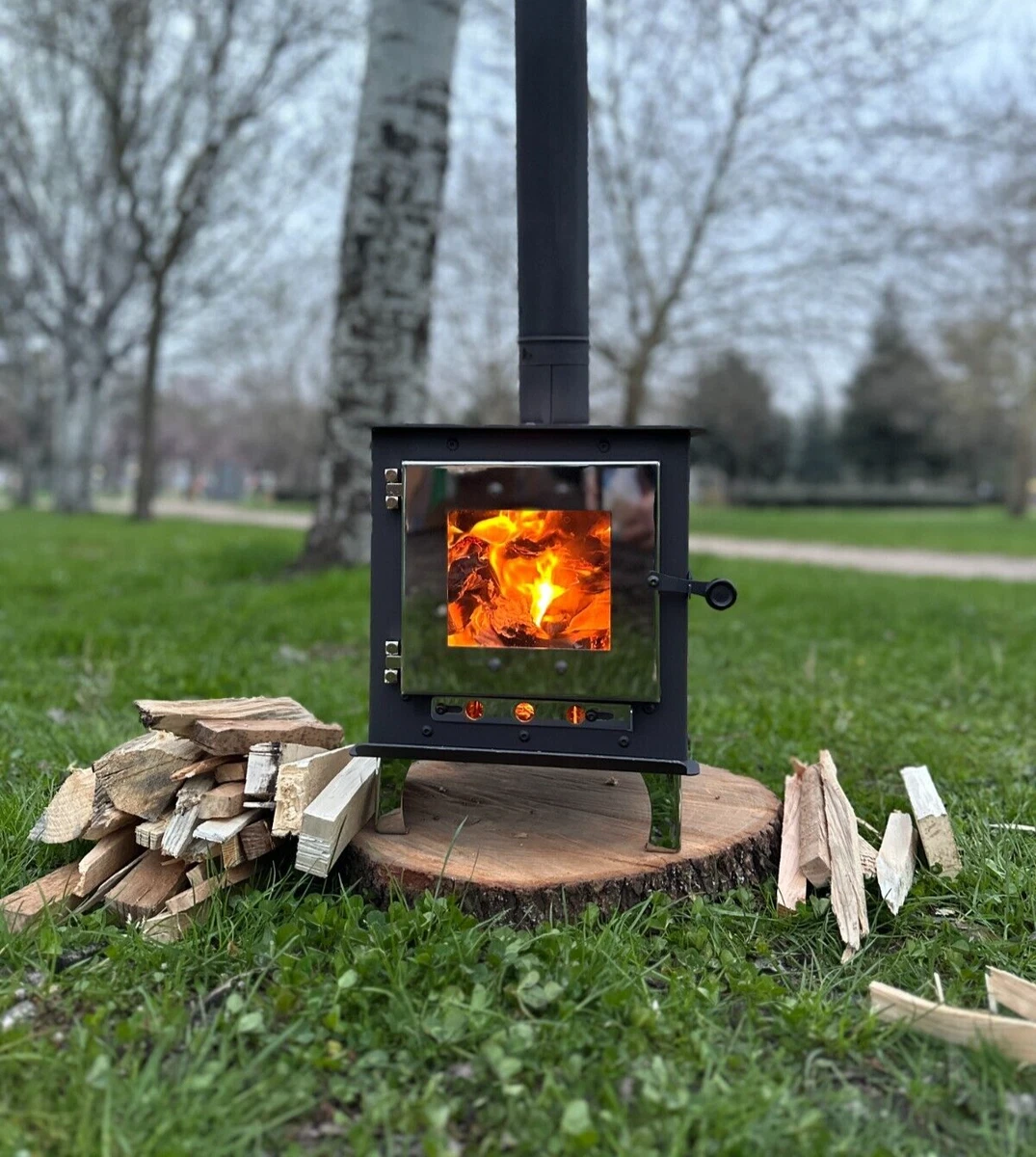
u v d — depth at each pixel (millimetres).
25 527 18375
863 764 3906
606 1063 1903
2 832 2859
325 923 2350
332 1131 1771
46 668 5305
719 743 4141
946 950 2400
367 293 8172
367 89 7938
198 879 2469
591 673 2418
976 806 3367
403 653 2494
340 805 2443
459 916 2326
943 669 5875
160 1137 1688
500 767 3135
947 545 19781
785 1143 1720
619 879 2420
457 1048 1943
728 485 53562
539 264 2701
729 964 2285
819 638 6988
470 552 2457
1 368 34875
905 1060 1992
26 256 23297
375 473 2490
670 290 18984
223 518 25141
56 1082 1832
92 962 2254
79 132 21547
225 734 2539
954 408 39625
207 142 17078
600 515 2385
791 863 2689
